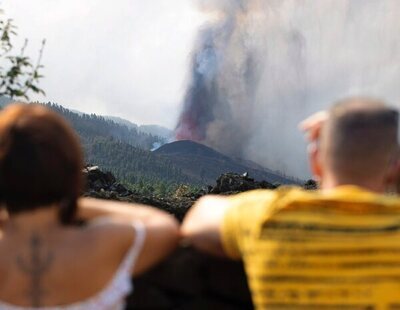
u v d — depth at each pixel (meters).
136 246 3.69
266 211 3.60
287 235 3.56
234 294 4.28
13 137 3.49
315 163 4.00
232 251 3.79
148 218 3.88
